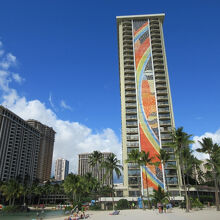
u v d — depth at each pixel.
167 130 88.62
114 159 66.44
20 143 170.88
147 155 61.16
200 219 23.95
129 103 95.06
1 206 86.06
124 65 102.88
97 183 102.50
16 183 95.81
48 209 103.19
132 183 80.56
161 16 111.69
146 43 106.00
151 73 99.31
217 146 46.34
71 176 78.19
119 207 59.75
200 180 97.88
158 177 80.31
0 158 147.88
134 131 89.88
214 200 73.19
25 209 86.62
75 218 32.09
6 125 159.25
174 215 31.14
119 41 114.69
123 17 112.12
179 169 80.56
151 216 31.09
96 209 61.44
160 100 95.12
